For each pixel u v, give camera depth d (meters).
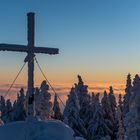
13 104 62.53
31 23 17.28
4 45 16.91
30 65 17.27
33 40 17.31
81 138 18.31
